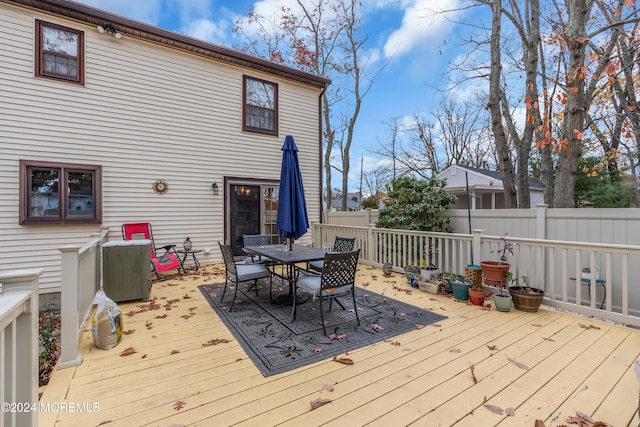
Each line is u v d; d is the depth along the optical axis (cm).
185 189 611
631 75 609
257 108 705
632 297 366
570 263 414
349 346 253
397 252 548
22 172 466
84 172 517
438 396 184
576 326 295
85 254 290
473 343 258
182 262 544
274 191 727
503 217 507
